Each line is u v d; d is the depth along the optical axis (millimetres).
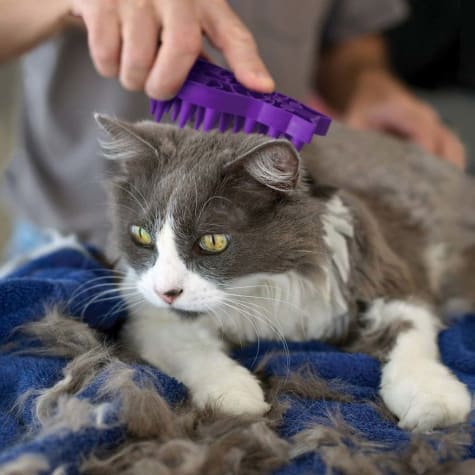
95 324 937
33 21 1236
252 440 666
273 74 1779
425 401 786
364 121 1845
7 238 2420
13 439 679
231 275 938
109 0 1023
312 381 833
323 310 1003
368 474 638
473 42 2619
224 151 939
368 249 1056
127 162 1008
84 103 1669
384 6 2078
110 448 649
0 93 2945
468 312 1206
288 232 951
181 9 988
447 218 1362
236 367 863
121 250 1007
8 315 858
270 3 1729
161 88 966
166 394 763
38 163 1740
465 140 2408
